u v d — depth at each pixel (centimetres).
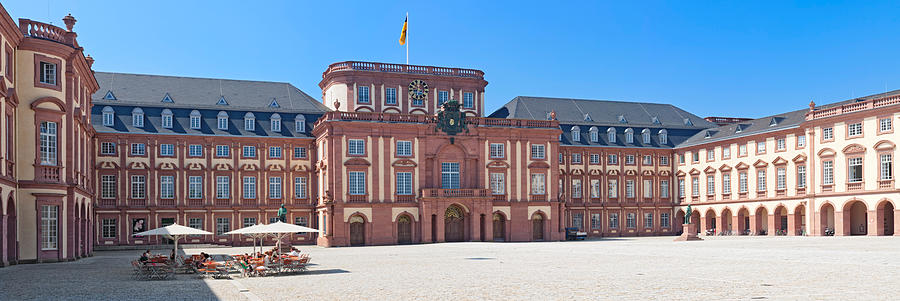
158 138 7606
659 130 9956
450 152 7744
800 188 7850
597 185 9488
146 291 2656
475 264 3916
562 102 9950
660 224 9738
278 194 8038
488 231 7688
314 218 8119
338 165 7281
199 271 3491
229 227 7819
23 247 4191
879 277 2723
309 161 8181
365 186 7375
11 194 3988
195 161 7744
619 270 3312
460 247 6262
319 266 3903
